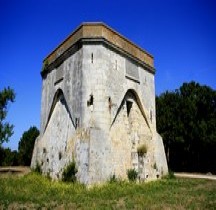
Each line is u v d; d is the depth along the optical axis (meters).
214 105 31.92
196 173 29.88
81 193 11.93
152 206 9.64
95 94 15.21
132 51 18.89
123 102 17.56
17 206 9.31
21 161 44.88
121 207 9.40
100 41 15.84
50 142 19.34
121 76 17.20
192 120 30.94
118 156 15.84
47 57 21.77
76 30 16.94
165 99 34.03
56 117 19.34
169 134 31.69
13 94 26.92
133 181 16.08
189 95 33.03
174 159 33.91
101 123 14.83
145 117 19.50
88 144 13.83
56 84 19.39
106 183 13.87
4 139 25.19
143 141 18.77
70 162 14.31
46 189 12.55
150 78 21.12
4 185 13.56
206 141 29.42
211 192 13.25
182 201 10.62
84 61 15.68
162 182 17.02
